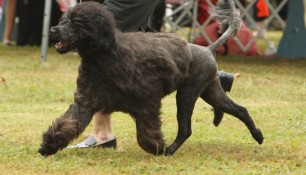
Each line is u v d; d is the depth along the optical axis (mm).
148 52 10086
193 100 10844
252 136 11781
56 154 10750
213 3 26141
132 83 9938
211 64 10883
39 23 27844
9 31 27625
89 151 11117
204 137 12570
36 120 13984
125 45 9945
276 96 17703
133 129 13148
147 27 12016
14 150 11023
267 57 26469
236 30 11367
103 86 9977
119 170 9930
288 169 10250
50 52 25578
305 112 15359
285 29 26891
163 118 14273
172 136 12609
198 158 10812
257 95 17781
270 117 14781
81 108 10078
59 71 20859
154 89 10156
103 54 9805
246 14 26781
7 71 20469
